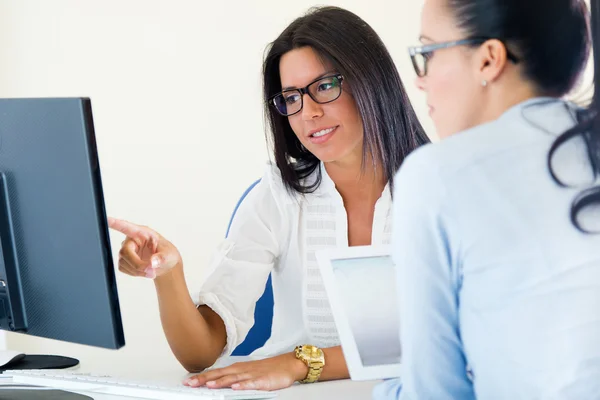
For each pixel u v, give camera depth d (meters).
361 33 1.94
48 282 1.42
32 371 1.70
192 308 1.92
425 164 1.19
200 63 3.47
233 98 3.46
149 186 3.53
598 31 1.18
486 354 1.19
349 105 1.94
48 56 3.52
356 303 1.45
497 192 1.16
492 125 1.18
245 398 1.45
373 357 1.42
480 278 1.17
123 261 1.71
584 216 1.14
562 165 1.15
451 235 1.17
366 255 1.48
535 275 1.15
